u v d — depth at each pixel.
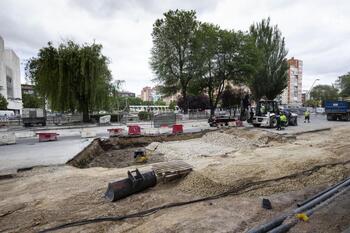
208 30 31.42
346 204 4.77
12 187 6.31
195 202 5.07
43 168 8.33
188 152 12.11
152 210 4.66
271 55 38.91
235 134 16.27
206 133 17.33
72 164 9.23
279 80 39.12
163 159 10.88
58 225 4.17
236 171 6.66
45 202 5.20
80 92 26.59
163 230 3.87
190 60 33.38
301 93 92.69
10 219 4.46
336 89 75.88
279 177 6.37
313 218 4.22
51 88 25.78
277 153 9.48
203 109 42.78
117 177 7.02
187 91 37.12
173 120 21.11
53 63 25.56
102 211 4.71
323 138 14.59
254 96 40.25
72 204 5.08
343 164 7.72
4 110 51.44
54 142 14.12
